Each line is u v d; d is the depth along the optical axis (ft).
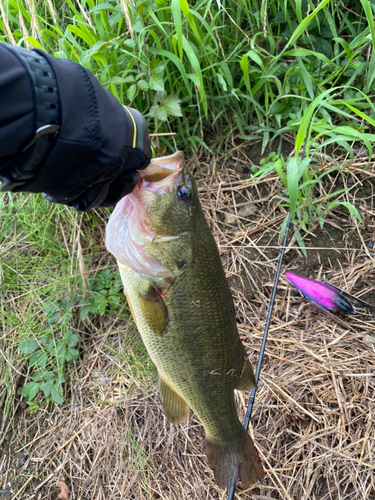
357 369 1.90
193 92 2.44
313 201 2.27
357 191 2.31
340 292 2.05
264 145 2.39
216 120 2.52
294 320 2.12
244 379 1.59
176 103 2.06
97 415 2.12
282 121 2.48
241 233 2.39
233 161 2.56
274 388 1.95
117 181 1.09
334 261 2.23
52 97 0.86
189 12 1.94
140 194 1.29
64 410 2.22
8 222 2.52
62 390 2.24
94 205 1.10
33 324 2.36
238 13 2.33
